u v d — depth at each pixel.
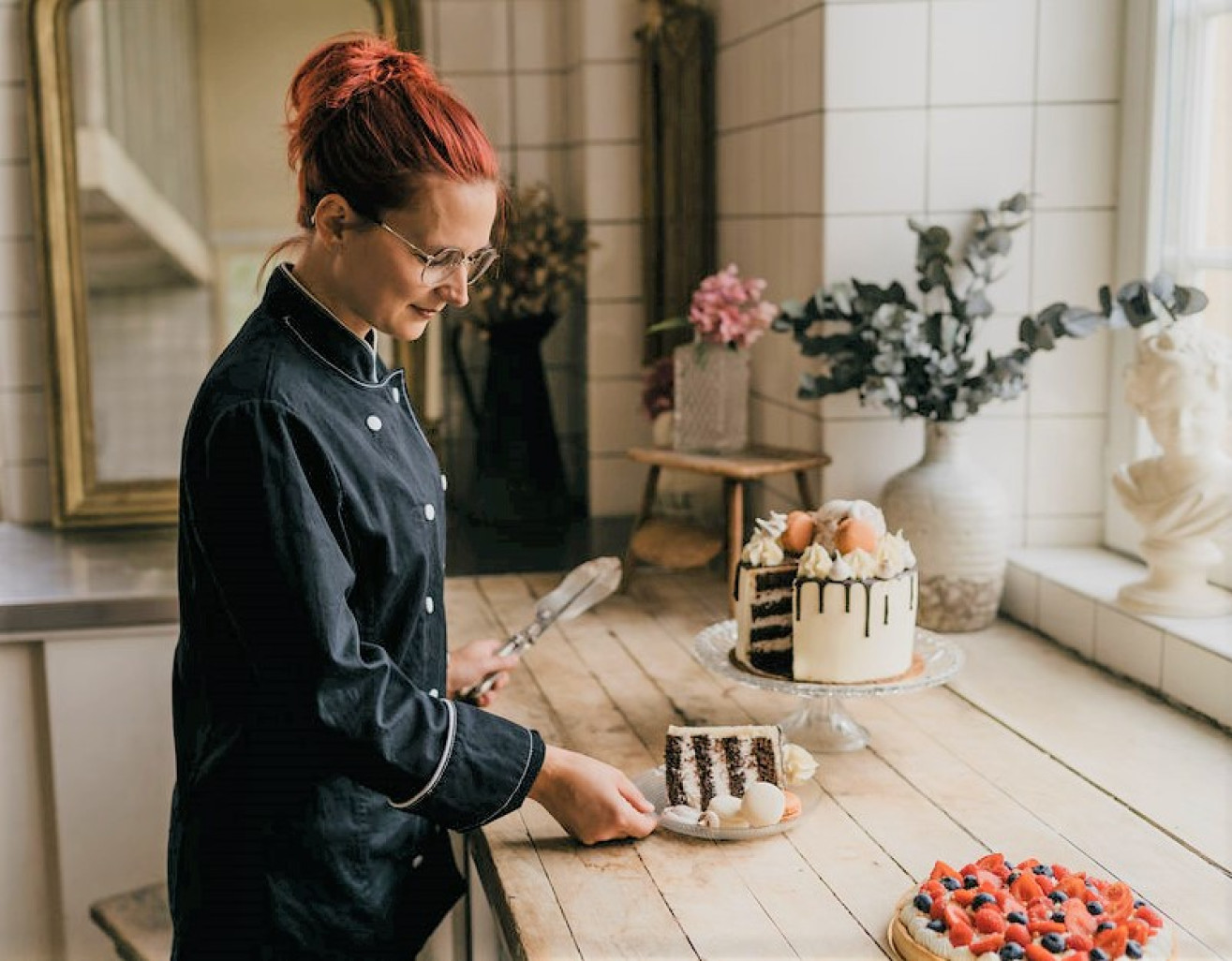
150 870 2.43
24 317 2.82
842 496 2.26
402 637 1.30
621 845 1.40
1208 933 1.20
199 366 2.85
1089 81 2.18
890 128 2.17
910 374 2.06
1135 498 1.88
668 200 2.78
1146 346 1.86
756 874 1.33
